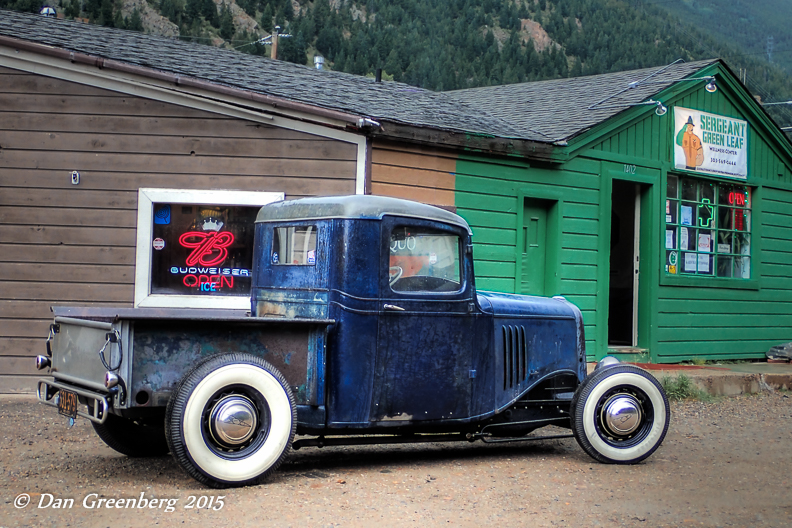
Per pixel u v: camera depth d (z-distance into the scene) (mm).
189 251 8766
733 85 12406
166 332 4574
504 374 5895
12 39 8484
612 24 137375
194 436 4500
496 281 9898
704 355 12023
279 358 4918
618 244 12289
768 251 13023
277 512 4230
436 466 5641
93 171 8648
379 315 5211
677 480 5352
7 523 3988
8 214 8586
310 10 132500
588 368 10273
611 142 11023
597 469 5637
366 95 10336
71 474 5094
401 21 142750
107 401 4340
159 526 3953
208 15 122938
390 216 5297
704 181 12328
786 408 9008
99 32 10562
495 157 9883
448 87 106250
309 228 5383
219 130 8719
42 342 8555
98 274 8617
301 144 8758
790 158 13250
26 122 8617
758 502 4812
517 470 5551
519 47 121312
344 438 5359
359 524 4070
